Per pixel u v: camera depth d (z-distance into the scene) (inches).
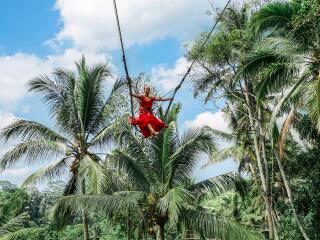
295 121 1135.6
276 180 1429.6
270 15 815.1
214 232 761.6
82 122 1071.6
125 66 479.5
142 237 906.7
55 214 775.1
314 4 696.4
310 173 1213.7
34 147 1026.1
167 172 827.4
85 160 979.9
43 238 1759.4
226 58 1028.5
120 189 977.5
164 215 810.2
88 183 949.2
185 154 823.7
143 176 822.5
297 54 805.2
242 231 756.0
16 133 1044.5
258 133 1198.3
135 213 793.6
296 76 863.1
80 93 1067.3
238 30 996.6
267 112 1171.3
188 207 788.6
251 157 1331.2
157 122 481.7
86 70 1066.7
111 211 787.4
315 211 1180.5
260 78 823.7
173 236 1165.7
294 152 1290.6
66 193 1091.3
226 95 1143.6
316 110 757.3
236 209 1753.2
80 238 1947.6
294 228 1192.8
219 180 836.0
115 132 951.0
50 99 1070.4
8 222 1179.3
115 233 1583.4
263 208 1472.7
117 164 812.0
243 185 851.4
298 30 768.3
